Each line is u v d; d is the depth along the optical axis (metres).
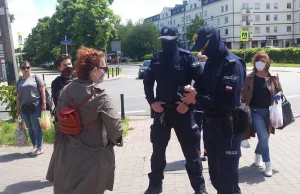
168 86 4.06
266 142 5.04
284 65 37.56
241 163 5.64
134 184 4.88
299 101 13.01
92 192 2.98
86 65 3.02
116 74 33.28
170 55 4.07
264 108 5.05
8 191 4.82
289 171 5.20
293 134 7.47
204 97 3.23
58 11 49.84
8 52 10.46
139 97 15.78
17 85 6.39
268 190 4.51
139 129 8.55
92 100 2.95
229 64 3.15
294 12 85.88
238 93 3.17
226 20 85.12
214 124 3.38
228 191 3.35
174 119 4.14
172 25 4.13
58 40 50.56
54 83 4.87
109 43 45.88
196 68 3.99
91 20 42.22
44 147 7.09
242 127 3.35
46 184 5.07
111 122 2.96
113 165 3.10
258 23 84.44
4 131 8.42
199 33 3.24
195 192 4.28
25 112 6.34
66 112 2.93
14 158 6.41
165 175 5.18
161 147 4.29
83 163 2.96
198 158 4.24
